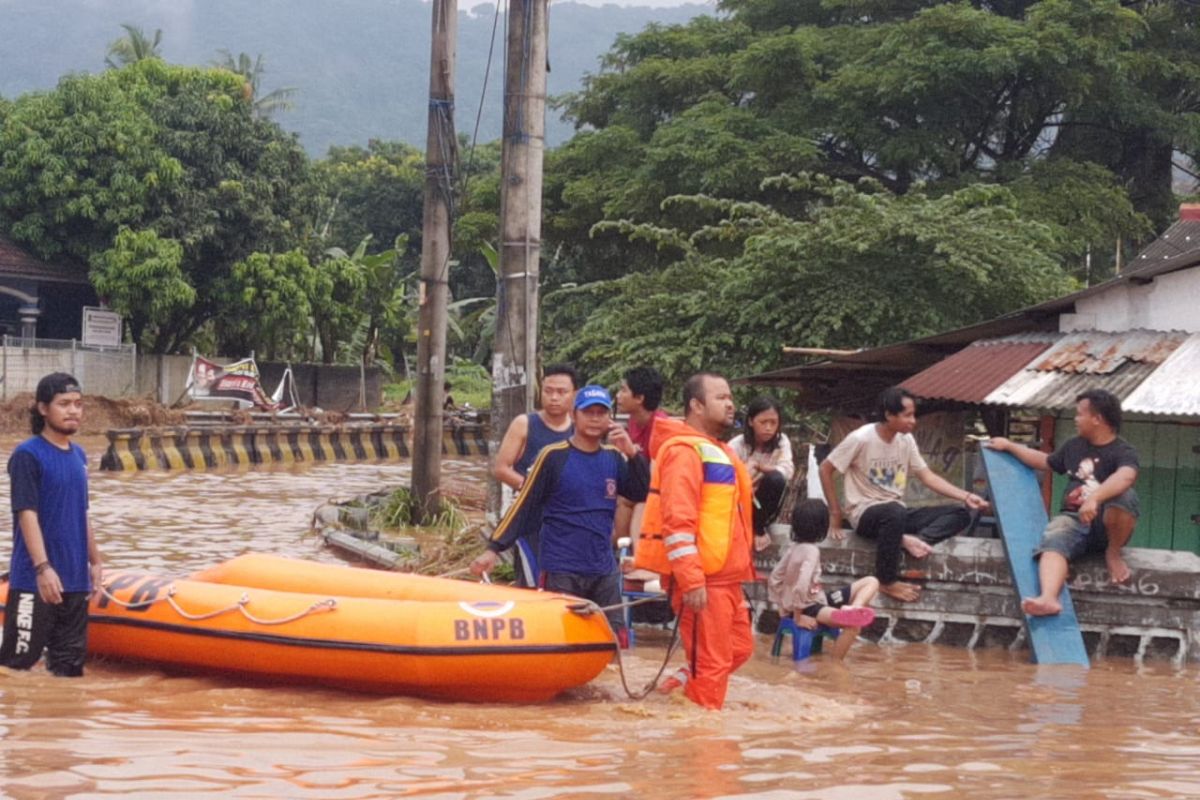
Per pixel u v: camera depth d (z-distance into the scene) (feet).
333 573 27.37
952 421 45.83
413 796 17.51
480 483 84.28
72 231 137.49
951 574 33.42
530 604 24.62
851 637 30.58
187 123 140.46
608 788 18.16
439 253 56.59
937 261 62.69
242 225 141.38
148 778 18.12
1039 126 112.16
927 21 101.40
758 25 126.41
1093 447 32.32
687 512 23.02
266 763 19.15
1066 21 104.12
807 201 102.12
